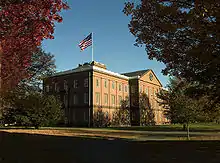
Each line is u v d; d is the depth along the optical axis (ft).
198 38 36.06
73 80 214.90
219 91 39.99
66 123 209.46
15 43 28.73
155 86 266.36
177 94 76.13
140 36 43.32
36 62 113.91
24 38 27.40
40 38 27.25
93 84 204.95
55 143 55.01
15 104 117.19
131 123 236.63
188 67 41.29
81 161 34.17
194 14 33.71
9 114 118.21
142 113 237.66
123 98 234.79
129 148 45.55
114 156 37.40
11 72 47.55
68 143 54.95
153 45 43.16
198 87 42.96
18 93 112.88
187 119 73.56
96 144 52.90
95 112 203.10
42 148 46.62
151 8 39.42
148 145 49.52
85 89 207.31
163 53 42.55
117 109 225.76
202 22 33.78
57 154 39.96
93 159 35.40
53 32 27.40
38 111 119.65
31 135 76.59
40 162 33.99
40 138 66.28
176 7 36.06
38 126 123.24
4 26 25.81
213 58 34.68
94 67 207.72
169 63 43.80
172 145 48.01
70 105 212.43
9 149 45.60
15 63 38.68
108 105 216.74
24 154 40.16
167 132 107.65
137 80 241.14
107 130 125.08
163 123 258.16
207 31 33.17
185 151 39.65
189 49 38.68
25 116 118.32
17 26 25.99
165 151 40.45
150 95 255.50
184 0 35.78
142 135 89.61
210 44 34.40
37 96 120.47
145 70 259.39
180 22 36.55
